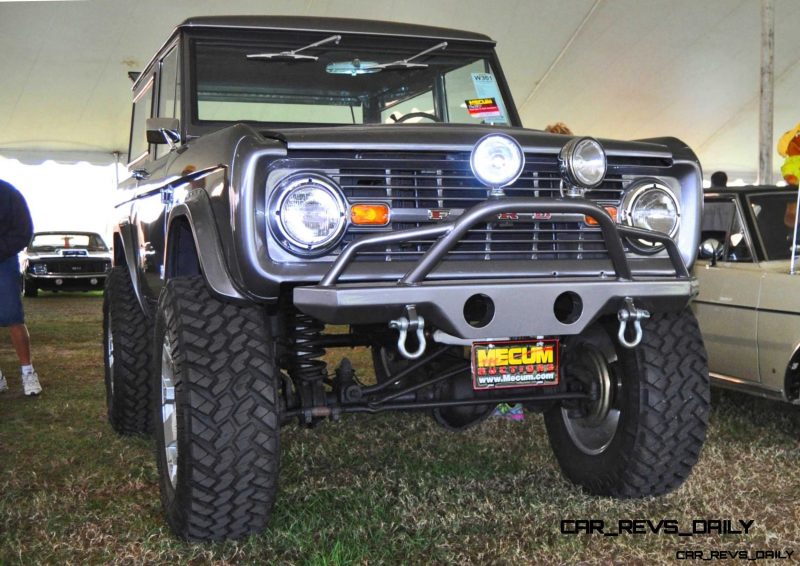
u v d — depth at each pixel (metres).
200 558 2.90
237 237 2.78
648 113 15.34
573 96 14.68
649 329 3.37
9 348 8.48
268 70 3.82
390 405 3.24
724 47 13.37
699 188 3.28
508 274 2.96
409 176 2.92
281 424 3.13
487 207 2.73
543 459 4.04
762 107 10.79
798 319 4.43
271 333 3.28
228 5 12.09
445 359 3.58
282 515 3.24
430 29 4.13
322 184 2.80
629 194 3.21
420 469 3.84
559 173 3.08
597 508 3.38
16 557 2.91
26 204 5.76
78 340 9.11
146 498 3.55
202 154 3.13
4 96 14.27
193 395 2.82
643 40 13.27
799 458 4.09
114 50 13.11
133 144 5.06
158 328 3.15
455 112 4.11
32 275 16.44
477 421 3.77
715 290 4.94
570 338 3.56
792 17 12.64
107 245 18.45
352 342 3.46
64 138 16.09
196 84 3.72
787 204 5.13
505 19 12.67
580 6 12.49
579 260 3.08
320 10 12.12
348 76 3.93
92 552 2.97
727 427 4.68
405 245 2.89
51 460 4.16
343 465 3.95
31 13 11.95
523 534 3.08
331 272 2.72
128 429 4.61
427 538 3.01
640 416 3.28
